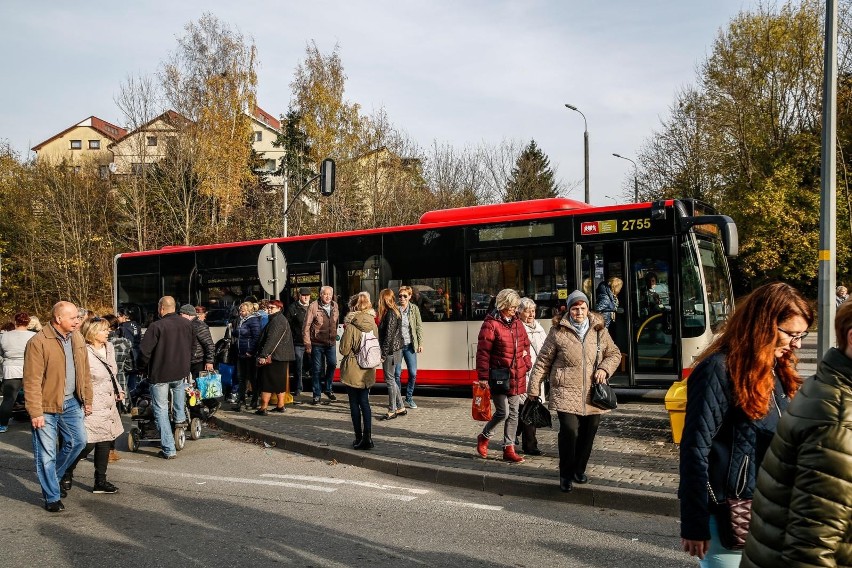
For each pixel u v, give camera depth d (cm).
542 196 4206
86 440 744
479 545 582
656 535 602
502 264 1401
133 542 599
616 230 1305
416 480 820
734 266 3606
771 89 3541
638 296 1283
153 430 1037
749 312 321
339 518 666
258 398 1346
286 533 620
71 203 4278
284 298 1650
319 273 1606
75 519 675
